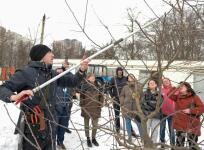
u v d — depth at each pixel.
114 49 2.69
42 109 3.76
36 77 3.86
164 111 5.89
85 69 3.93
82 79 3.93
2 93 3.62
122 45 2.64
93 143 7.52
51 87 3.88
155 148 2.46
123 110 2.57
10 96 3.57
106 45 2.82
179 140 2.65
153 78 2.53
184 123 2.77
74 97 3.21
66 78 3.97
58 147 6.73
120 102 2.63
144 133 2.48
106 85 2.91
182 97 5.66
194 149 2.60
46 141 3.76
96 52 2.99
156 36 2.32
